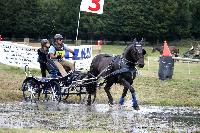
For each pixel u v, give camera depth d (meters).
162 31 83.69
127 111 16.88
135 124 14.13
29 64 28.92
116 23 80.50
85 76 18.59
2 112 15.55
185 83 25.11
